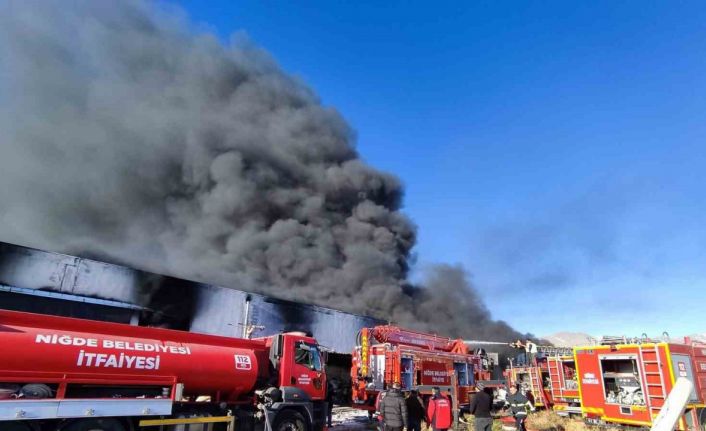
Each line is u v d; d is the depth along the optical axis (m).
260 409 8.37
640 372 10.30
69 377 6.17
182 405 7.50
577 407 13.12
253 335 21.03
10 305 15.53
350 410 16.36
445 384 14.34
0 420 5.37
